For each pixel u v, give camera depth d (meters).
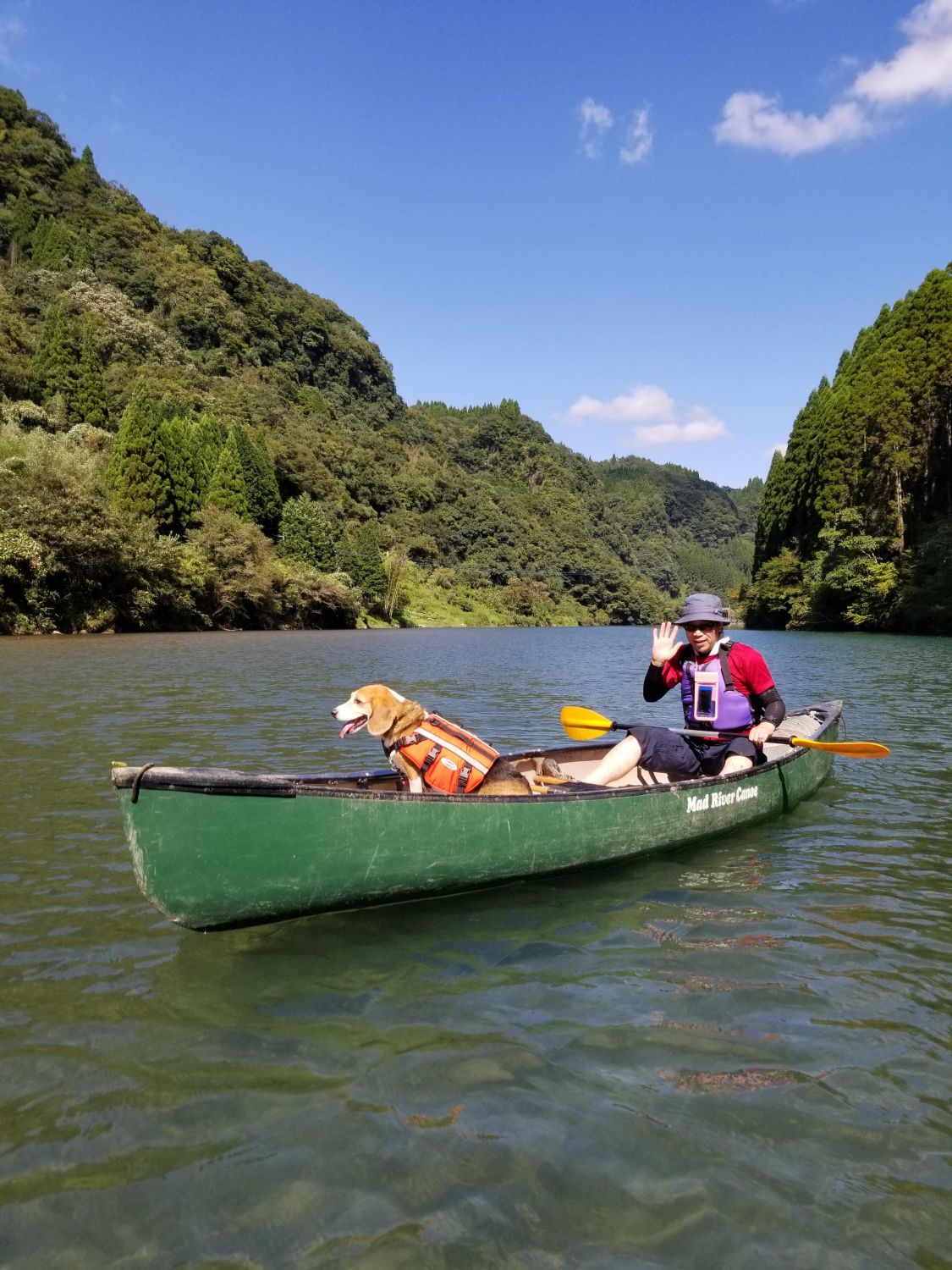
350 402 116.69
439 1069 2.58
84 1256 1.84
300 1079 2.52
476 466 139.38
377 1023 2.87
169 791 3.25
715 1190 2.06
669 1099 2.43
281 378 97.50
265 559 44.19
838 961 3.41
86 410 52.44
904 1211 2.00
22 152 90.44
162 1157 2.16
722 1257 1.85
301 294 122.94
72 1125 2.28
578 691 14.12
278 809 3.48
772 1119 2.34
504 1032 2.81
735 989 3.15
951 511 39.22
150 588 34.38
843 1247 1.88
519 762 5.45
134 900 3.99
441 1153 2.18
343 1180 2.08
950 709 11.43
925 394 39.84
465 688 14.37
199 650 22.50
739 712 5.41
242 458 56.22
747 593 56.97
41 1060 2.60
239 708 10.62
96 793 5.97
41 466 30.77
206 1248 1.86
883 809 6.02
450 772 4.32
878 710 11.32
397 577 66.25
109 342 68.69
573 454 182.50
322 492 77.31
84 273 75.94
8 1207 1.98
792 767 5.91
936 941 3.64
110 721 9.33
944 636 35.47
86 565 30.50
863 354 50.78
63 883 4.19
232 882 3.43
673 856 4.88
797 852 4.98
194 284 93.00
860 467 42.69
